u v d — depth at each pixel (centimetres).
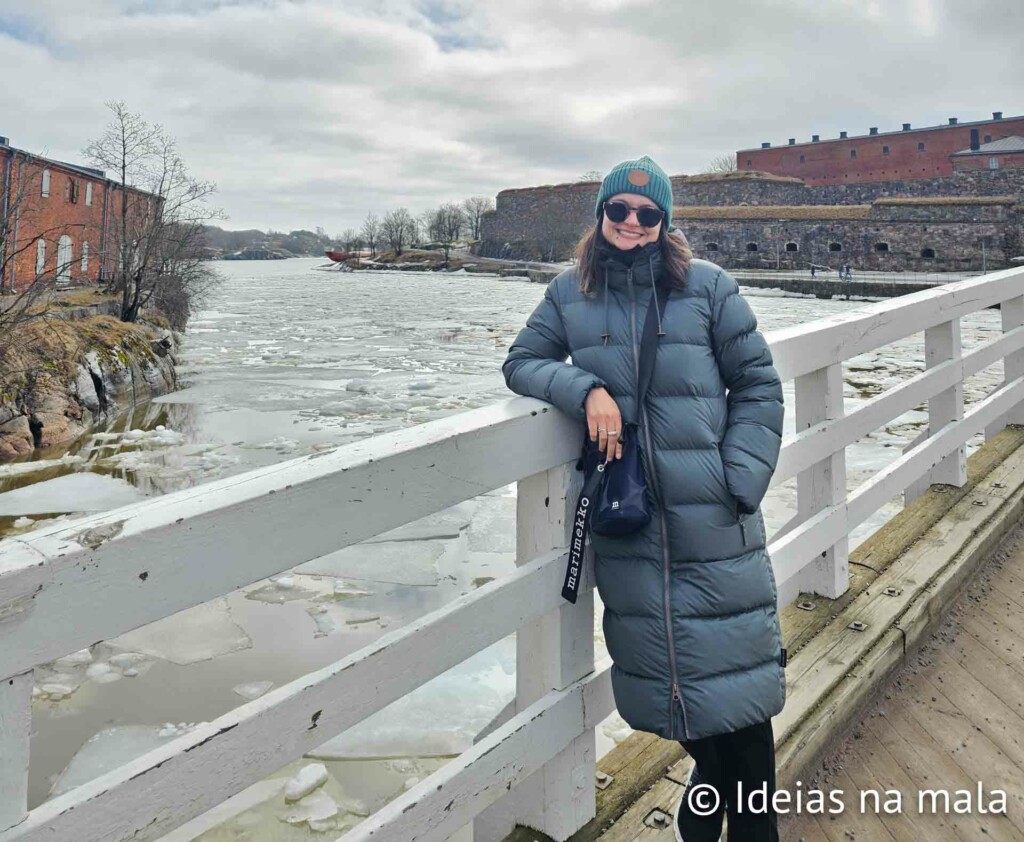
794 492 800
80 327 1633
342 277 9500
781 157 7500
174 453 1159
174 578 89
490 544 707
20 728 79
